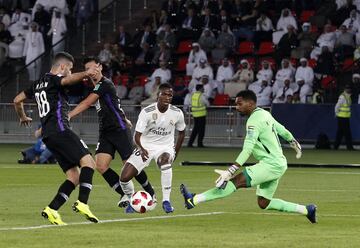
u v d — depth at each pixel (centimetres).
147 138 4053
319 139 9625
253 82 10306
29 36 11262
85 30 11356
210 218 3784
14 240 3023
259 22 10931
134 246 2917
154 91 10188
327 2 10969
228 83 10275
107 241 3025
